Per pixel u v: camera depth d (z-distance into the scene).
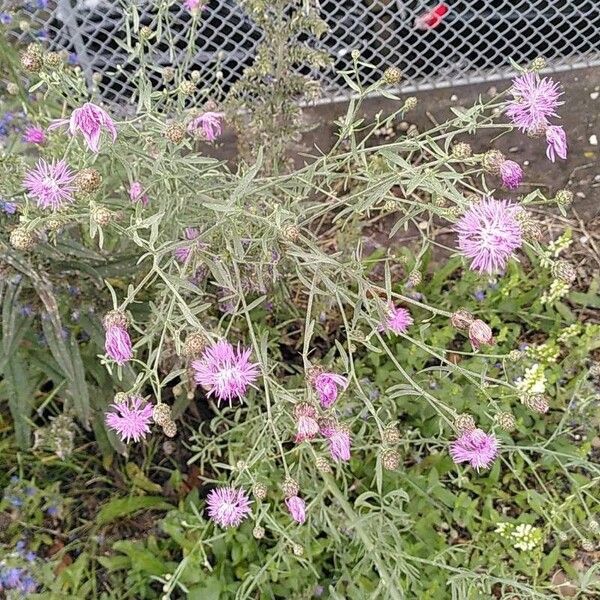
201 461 0.40
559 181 0.54
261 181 0.35
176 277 0.28
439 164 0.28
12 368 0.36
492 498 0.41
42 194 0.27
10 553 0.36
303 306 0.46
